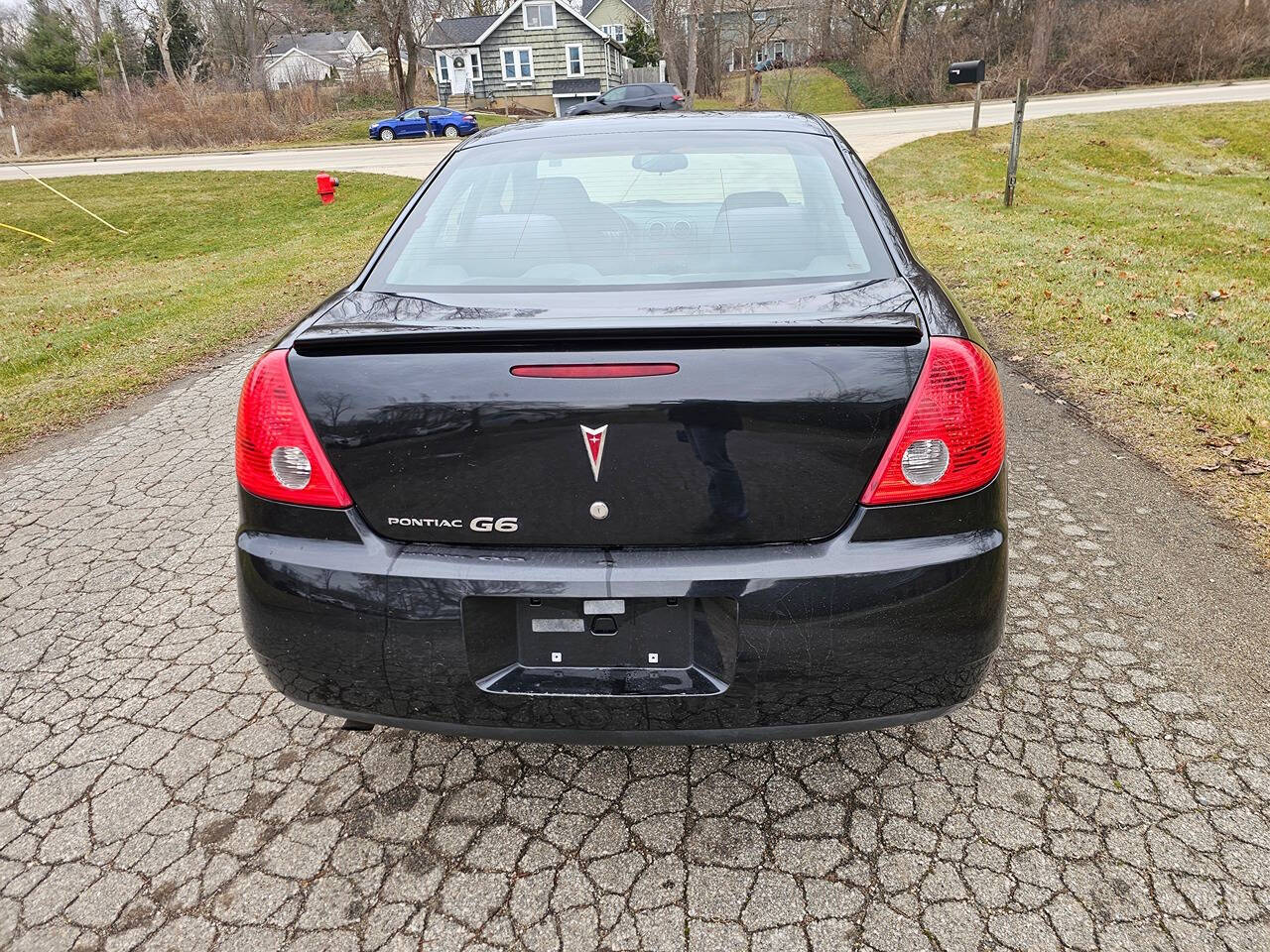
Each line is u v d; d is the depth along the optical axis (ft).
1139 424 14.78
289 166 82.89
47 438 17.38
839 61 153.58
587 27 152.05
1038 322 20.72
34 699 8.91
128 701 8.84
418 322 6.14
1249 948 5.74
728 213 7.70
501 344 5.70
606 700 5.95
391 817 7.16
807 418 5.57
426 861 6.70
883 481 5.69
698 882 6.43
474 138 9.58
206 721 8.48
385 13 135.44
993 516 6.00
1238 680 8.46
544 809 7.20
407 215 8.18
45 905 6.39
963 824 6.86
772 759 7.70
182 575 11.52
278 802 7.37
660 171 8.30
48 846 6.95
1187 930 5.89
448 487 5.81
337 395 5.86
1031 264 26.96
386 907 6.30
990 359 6.29
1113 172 53.83
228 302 29.91
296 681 6.37
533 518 5.78
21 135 122.83
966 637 5.94
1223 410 14.87
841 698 5.97
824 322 5.69
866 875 6.43
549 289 6.84
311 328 6.20
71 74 173.47
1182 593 9.98
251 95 135.23
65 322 29.09
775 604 5.67
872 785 7.32
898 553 5.76
